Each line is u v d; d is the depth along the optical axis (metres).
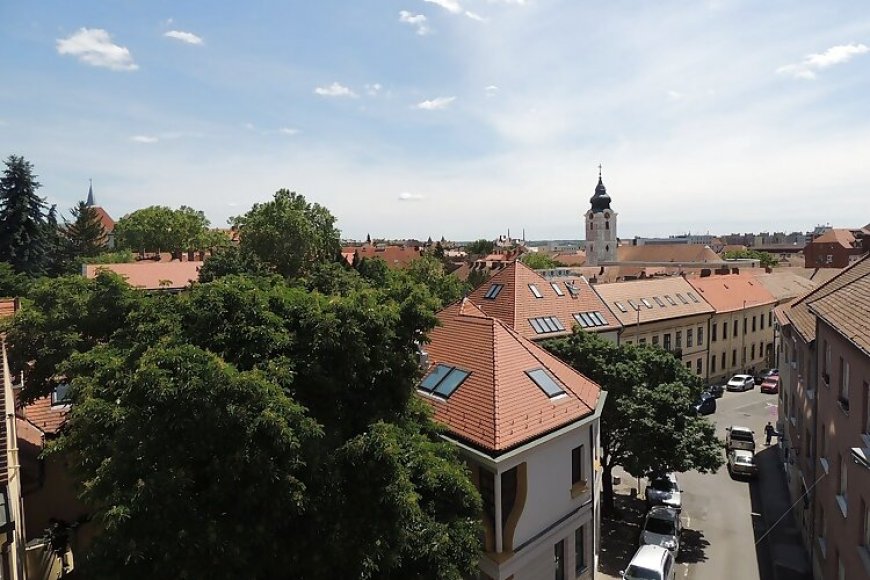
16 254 53.25
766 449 34.75
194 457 9.45
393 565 9.80
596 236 107.81
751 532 23.89
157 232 91.56
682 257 107.50
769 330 60.22
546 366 18.30
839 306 16.97
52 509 17.83
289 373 10.23
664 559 18.83
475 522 11.88
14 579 11.48
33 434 18.66
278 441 9.03
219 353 10.57
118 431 9.36
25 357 16.14
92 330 16.08
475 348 18.27
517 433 14.78
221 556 8.69
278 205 58.59
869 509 13.26
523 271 37.75
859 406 14.12
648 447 22.30
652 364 24.66
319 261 56.81
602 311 38.56
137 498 8.42
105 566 8.52
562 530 16.30
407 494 10.03
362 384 11.80
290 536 9.91
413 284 14.05
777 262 106.19
